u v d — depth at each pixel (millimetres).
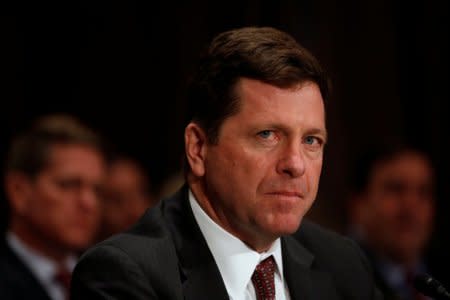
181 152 15625
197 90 4660
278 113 4320
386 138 15305
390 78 15352
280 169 4359
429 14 15336
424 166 10656
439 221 14945
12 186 9133
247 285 4652
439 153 15312
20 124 15039
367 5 15266
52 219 8969
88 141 9344
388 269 10461
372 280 5270
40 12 15211
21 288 8539
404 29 15383
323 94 4559
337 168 15117
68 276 9195
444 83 15336
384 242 10547
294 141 4371
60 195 9031
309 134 4430
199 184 4746
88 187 9211
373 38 15289
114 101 15477
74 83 15383
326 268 5082
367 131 15289
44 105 15219
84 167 9172
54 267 9078
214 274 4531
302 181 4414
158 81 15500
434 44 15336
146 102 15516
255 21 14766
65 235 9000
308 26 14883
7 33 15000
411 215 10500
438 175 15211
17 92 15086
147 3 15445
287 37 4535
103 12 15422
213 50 4613
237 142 4406
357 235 11047
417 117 15352
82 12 15375
